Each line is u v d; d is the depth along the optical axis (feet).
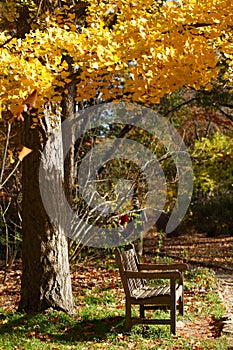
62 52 19.90
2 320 24.09
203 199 91.40
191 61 19.38
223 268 50.44
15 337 21.58
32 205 25.31
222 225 84.79
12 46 19.21
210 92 55.88
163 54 18.80
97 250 43.93
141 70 19.08
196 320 25.94
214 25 19.89
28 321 23.59
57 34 19.11
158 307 25.12
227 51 20.38
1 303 29.32
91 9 22.12
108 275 38.27
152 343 21.53
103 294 30.71
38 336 21.98
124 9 21.21
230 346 20.99
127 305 22.93
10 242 42.16
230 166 67.21
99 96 42.88
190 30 19.49
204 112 67.62
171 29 19.17
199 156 60.90
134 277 22.94
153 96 20.02
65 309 25.16
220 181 78.74
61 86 20.22
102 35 18.92
